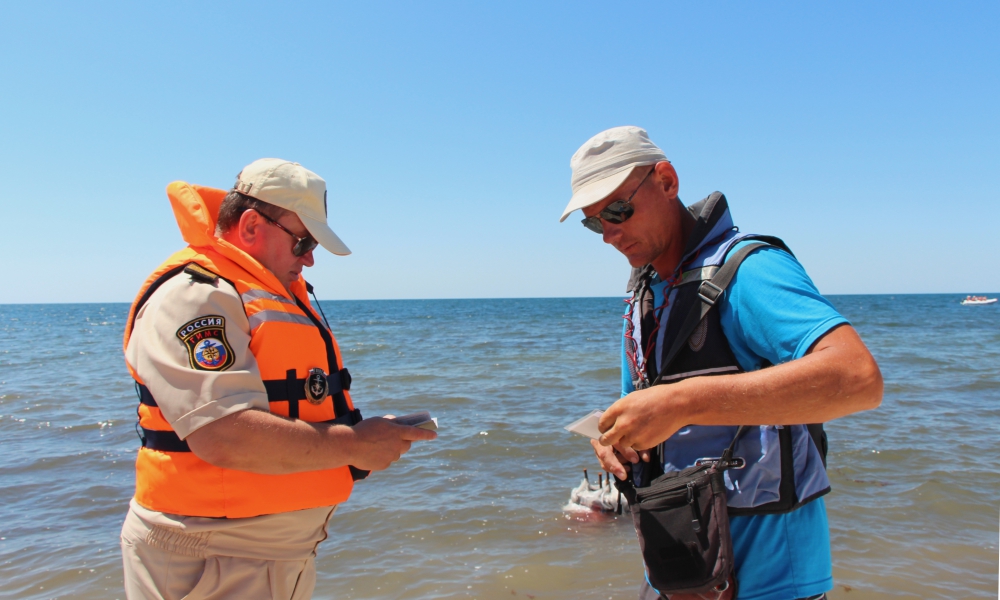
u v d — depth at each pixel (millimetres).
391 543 4902
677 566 1707
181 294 1756
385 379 14570
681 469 1842
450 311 82375
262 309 1878
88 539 4977
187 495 1800
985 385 12273
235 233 2035
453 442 8055
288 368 1901
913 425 8609
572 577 4285
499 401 11289
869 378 1329
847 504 5547
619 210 1886
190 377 1664
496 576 4309
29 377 15688
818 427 1824
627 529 5133
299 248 2072
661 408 1448
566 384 13500
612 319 53219
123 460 7320
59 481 6508
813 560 1698
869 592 3928
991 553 4516
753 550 1706
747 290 1642
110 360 20234
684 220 2033
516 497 5941
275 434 1696
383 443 1905
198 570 1845
